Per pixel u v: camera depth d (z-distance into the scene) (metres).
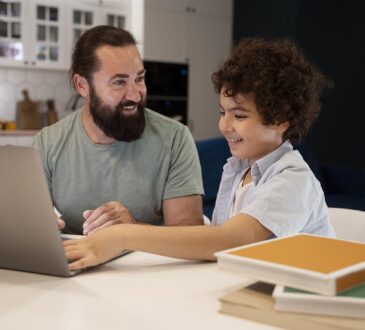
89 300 0.86
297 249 0.82
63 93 5.34
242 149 1.22
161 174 1.67
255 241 1.07
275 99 1.16
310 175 1.20
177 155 1.68
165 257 1.12
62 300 0.86
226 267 0.79
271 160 1.23
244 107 1.17
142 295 0.88
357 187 4.23
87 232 1.35
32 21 4.77
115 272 1.02
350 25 5.74
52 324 0.76
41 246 0.98
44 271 1.00
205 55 5.94
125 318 0.78
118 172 1.65
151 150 1.66
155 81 5.48
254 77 1.14
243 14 6.16
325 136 5.91
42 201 0.94
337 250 0.82
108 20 5.05
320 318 0.69
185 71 5.74
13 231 0.99
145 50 5.39
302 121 1.26
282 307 0.72
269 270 0.75
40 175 0.92
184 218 1.64
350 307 0.69
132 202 1.65
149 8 5.38
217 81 1.24
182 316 0.78
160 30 5.50
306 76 1.26
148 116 1.73
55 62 4.93
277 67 1.18
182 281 0.95
